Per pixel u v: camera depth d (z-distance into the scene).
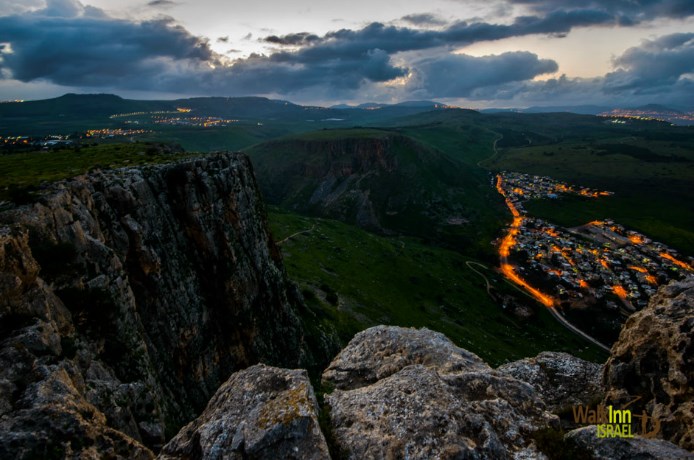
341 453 17.39
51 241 27.05
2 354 19.02
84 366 24.73
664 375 22.33
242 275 50.91
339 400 21.06
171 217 44.94
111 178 39.22
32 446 15.99
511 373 30.16
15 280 21.98
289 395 19.08
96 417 19.45
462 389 21.84
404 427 17.91
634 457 15.97
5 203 27.59
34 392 18.16
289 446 16.47
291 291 75.25
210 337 45.94
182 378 40.41
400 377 21.94
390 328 34.84
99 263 30.45
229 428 17.97
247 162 64.69
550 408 26.20
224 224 49.72
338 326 88.94
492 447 16.73
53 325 23.41
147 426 27.27
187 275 44.53
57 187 31.78
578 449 16.98
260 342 52.28
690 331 21.50
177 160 48.75
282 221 192.25
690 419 18.89
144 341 34.59
